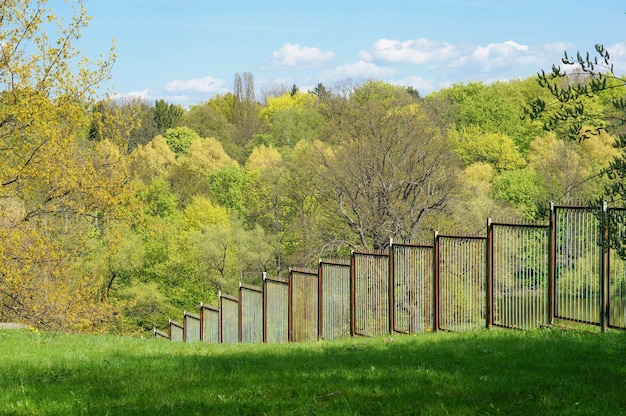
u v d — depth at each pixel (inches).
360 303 738.8
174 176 3201.3
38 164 862.5
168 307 2336.4
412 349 460.4
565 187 2080.5
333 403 281.3
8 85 839.1
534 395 291.1
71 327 934.4
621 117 272.8
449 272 631.2
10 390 328.2
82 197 906.1
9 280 793.6
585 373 342.3
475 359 396.8
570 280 505.0
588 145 2304.4
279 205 2416.3
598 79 259.6
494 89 3400.6
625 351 397.1
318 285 797.9
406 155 1624.0
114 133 954.7
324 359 428.5
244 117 4975.4
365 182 1601.9
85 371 400.2
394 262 698.8
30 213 873.5
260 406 280.1
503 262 569.0
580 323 498.3
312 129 3666.3
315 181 1806.1
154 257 2354.8
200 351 532.4
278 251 2370.8
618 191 275.7
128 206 953.5
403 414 263.6
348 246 1707.7
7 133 845.2
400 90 3206.2
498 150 2866.6
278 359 440.5
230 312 1040.2
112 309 1013.8
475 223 1625.2
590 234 488.4
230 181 3031.5
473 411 261.1
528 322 544.1
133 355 490.6
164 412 277.7
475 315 606.2
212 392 312.5
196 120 4261.8
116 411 280.8
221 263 2381.9
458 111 3255.4
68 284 947.3
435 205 1576.0
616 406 267.9
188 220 2691.9
